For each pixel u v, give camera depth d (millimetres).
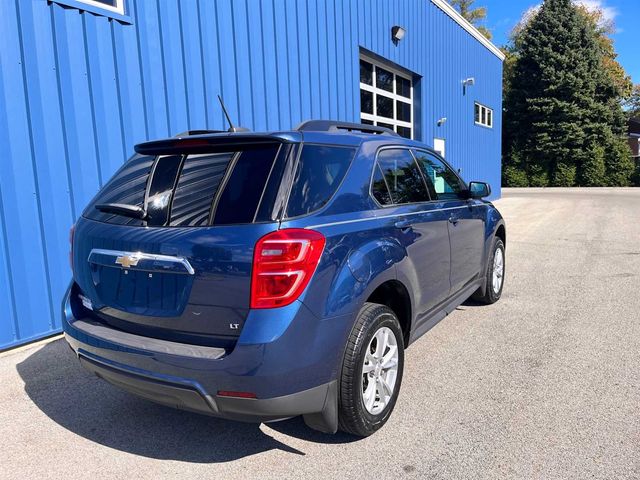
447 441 2930
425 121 13859
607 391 3475
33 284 4762
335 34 9453
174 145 2904
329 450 2902
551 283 6527
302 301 2457
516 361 4043
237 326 2428
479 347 4367
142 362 2562
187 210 2676
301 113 8492
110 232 2852
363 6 10391
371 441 2963
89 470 2783
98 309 2951
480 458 2754
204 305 2492
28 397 3672
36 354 4523
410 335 3477
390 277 3061
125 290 2771
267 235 2434
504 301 5746
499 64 21047
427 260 3668
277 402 2420
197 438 3092
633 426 3018
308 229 2562
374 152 3391
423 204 3822
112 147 5457
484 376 3777
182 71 6270
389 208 3316
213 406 2447
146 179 2949
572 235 10695
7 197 4535
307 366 2490
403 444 2918
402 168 3736
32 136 4711
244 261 2410
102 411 3461
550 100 34406
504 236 5840
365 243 2912
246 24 7250
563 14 35062
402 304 3445
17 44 4586
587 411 3211
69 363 4305
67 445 3037
